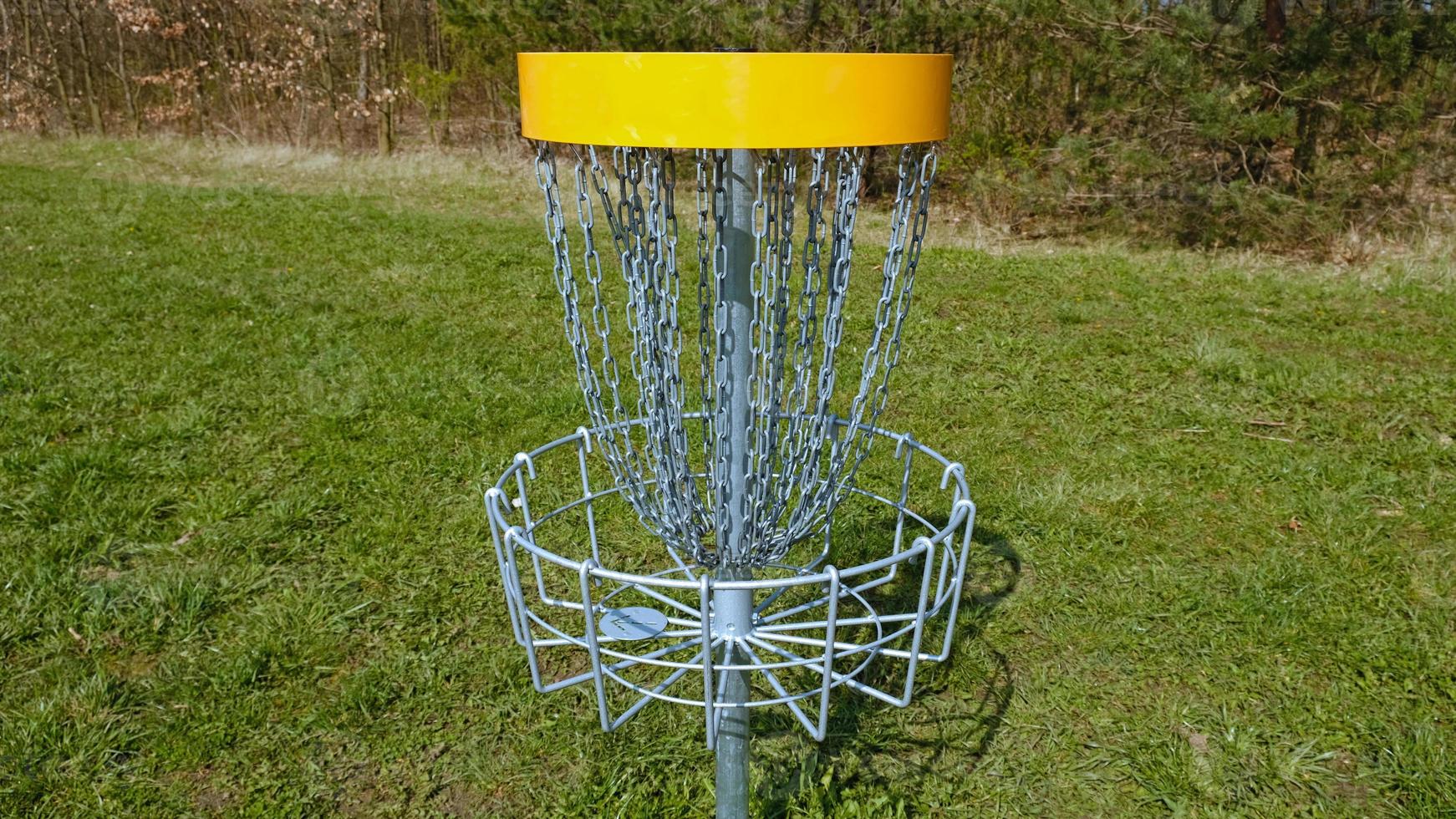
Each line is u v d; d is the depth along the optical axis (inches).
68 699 108.1
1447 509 149.3
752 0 387.2
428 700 111.0
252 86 621.0
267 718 108.2
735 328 60.6
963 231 371.2
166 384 199.0
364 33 581.6
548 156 59.9
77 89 689.6
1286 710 107.4
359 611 125.9
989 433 180.5
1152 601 127.4
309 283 285.1
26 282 275.3
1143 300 273.0
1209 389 202.1
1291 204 321.1
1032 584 131.8
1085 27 329.7
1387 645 116.6
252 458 167.2
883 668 115.0
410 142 607.2
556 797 99.0
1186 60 313.6
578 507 152.1
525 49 422.3
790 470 65.9
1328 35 304.0
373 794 99.4
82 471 158.1
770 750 103.7
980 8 342.6
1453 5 292.5
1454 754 100.3
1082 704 110.0
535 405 189.9
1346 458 167.8
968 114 377.4
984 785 99.8
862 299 272.7
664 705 110.4
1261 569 132.3
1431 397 195.2
